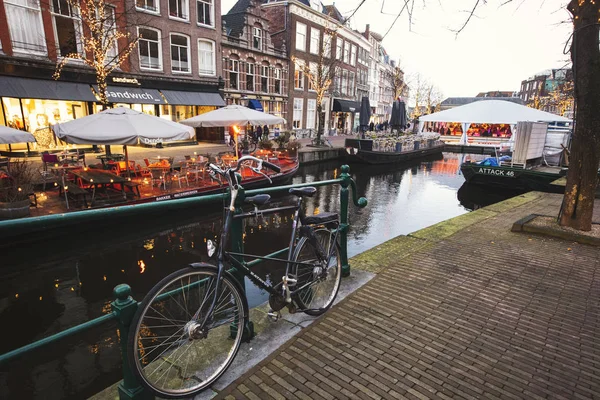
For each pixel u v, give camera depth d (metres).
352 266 4.21
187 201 2.05
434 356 2.52
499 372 2.37
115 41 16.30
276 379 2.26
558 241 5.29
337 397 2.12
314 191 2.74
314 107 32.28
